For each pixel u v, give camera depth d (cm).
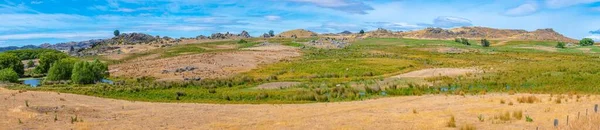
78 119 3275
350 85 5994
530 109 3050
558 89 5047
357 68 8875
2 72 8294
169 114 3622
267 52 14350
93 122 3142
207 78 7812
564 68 6538
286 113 3538
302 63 10331
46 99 4441
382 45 18975
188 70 9531
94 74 7650
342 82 6347
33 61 15125
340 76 7794
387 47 17662
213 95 5466
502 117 2670
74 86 6762
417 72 7300
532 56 12531
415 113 3148
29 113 3412
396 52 14838
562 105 3195
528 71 6450
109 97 5453
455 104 3644
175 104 4622
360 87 5781
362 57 12200
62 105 3981
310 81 6662
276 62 11125
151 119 3316
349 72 8338
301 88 5847
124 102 4778
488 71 6788
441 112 3119
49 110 3638
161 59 12912
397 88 5600
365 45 19038
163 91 5753
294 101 4947
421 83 5900
